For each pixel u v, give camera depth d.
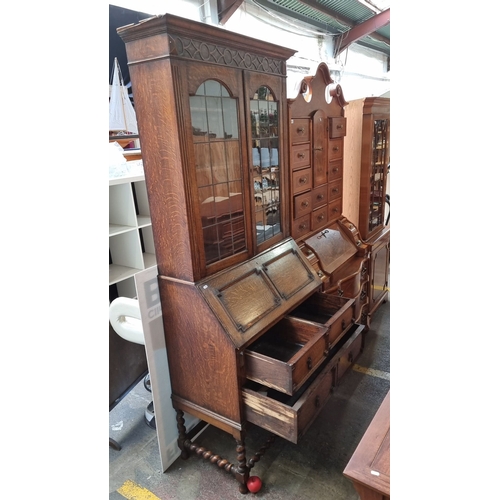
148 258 2.41
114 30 2.51
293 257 1.91
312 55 3.77
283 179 1.86
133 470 1.71
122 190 2.17
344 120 2.57
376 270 2.98
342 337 1.76
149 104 1.25
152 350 1.54
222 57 1.35
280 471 1.67
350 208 2.92
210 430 1.93
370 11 3.59
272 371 1.35
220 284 1.46
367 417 1.98
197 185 1.33
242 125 1.50
